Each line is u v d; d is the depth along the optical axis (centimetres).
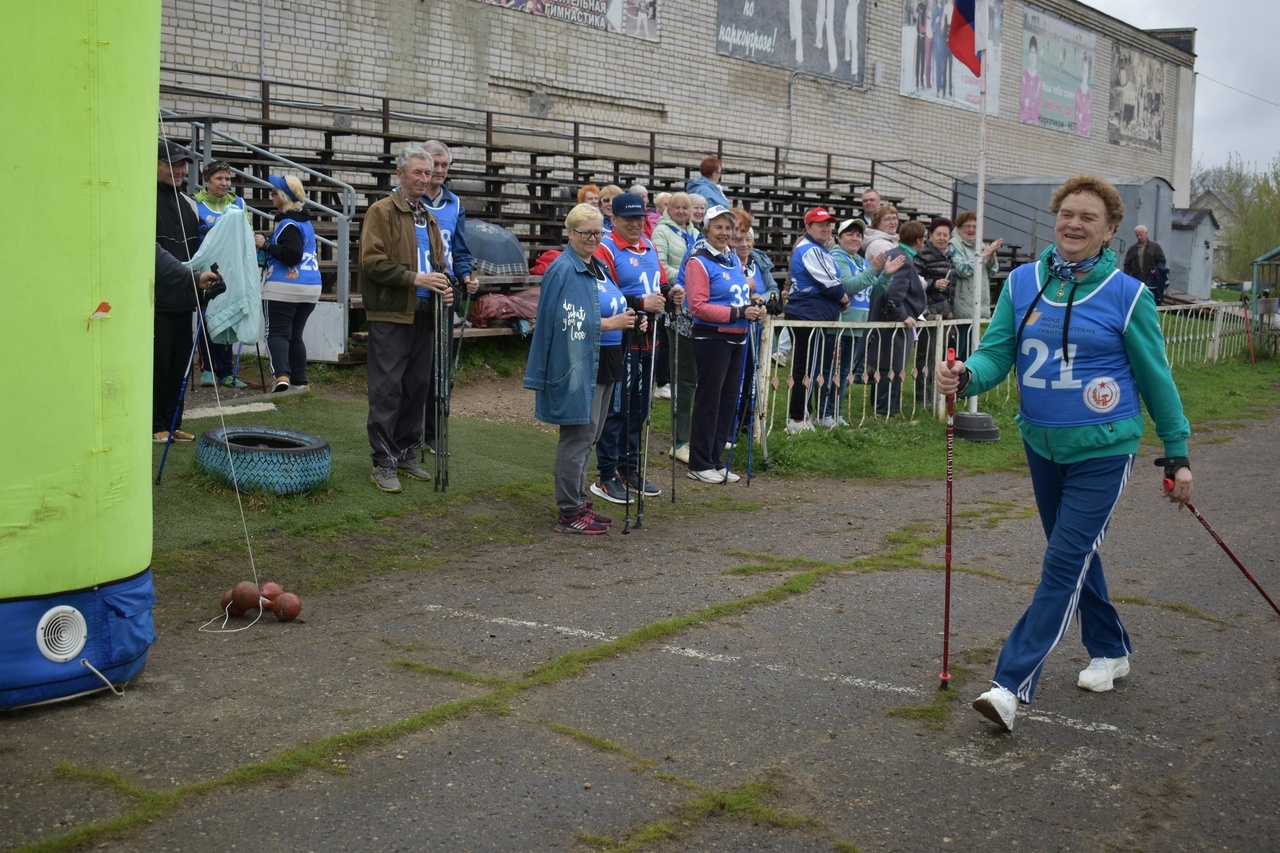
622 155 1877
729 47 2061
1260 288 2172
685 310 824
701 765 372
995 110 2834
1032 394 414
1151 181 2786
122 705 402
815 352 988
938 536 707
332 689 425
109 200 390
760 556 646
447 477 725
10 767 350
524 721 400
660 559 636
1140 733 410
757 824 334
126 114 394
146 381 419
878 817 342
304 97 1444
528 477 792
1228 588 603
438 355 714
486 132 1520
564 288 646
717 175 1171
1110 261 405
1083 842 331
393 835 320
